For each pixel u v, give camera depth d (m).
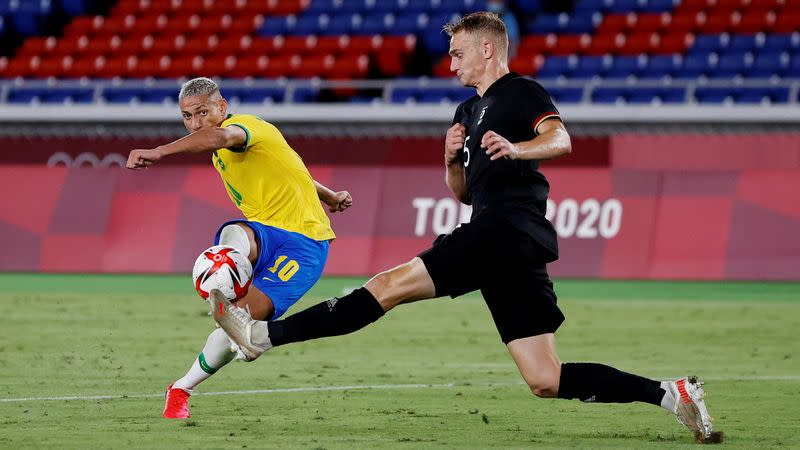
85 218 67.94
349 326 22.16
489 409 27.34
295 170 26.44
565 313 49.22
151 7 93.31
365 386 30.92
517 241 22.58
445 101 81.38
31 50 89.88
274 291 25.81
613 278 63.69
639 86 72.75
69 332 42.19
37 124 75.69
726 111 69.56
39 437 22.98
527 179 22.97
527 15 89.06
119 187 68.19
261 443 22.47
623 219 64.38
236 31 90.25
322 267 26.70
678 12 86.06
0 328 43.16
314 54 87.00
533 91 22.97
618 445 22.53
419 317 48.88
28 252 67.94
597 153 66.25
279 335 21.91
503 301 22.91
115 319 46.19
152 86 79.69
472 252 22.50
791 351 38.44
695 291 58.50
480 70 23.81
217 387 30.58
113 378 31.83
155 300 53.16
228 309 21.88
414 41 86.56
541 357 22.73
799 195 62.91
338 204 28.39
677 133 69.69
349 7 90.62
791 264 62.22
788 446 22.45
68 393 29.19
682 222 63.88
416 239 65.19
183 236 66.62
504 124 22.97
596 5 87.44
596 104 73.56
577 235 64.69
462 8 88.56
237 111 74.50
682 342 40.59
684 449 22.08
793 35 82.06
